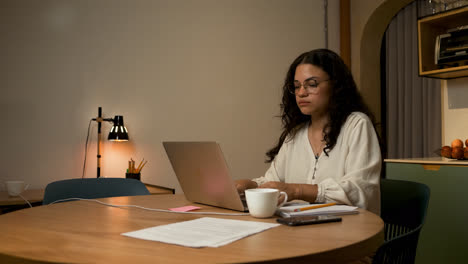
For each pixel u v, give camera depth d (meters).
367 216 1.05
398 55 4.07
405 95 4.01
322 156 1.56
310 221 0.94
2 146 2.77
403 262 1.06
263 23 3.75
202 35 3.45
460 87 3.07
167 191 2.58
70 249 0.71
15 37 2.83
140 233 0.83
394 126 4.14
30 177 2.84
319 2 4.09
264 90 3.71
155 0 3.27
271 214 1.04
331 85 1.54
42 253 0.69
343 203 1.24
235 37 3.60
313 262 0.68
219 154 1.08
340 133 1.50
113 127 2.90
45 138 2.88
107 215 1.09
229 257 0.65
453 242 2.41
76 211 1.16
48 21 2.92
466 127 3.04
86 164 2.99
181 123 3.32
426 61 2.99
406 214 1.38
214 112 3.47
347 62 4.12
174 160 1.31
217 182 1.15
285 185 1.25
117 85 3.10
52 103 2.91
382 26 4.15
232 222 0.95
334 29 4.17
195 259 0.64
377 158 1.41
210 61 3.47
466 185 2.35
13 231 0.88
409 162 2.62
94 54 3.04
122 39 3.13
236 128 3.55
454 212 2.40
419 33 2.97
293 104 1.74
